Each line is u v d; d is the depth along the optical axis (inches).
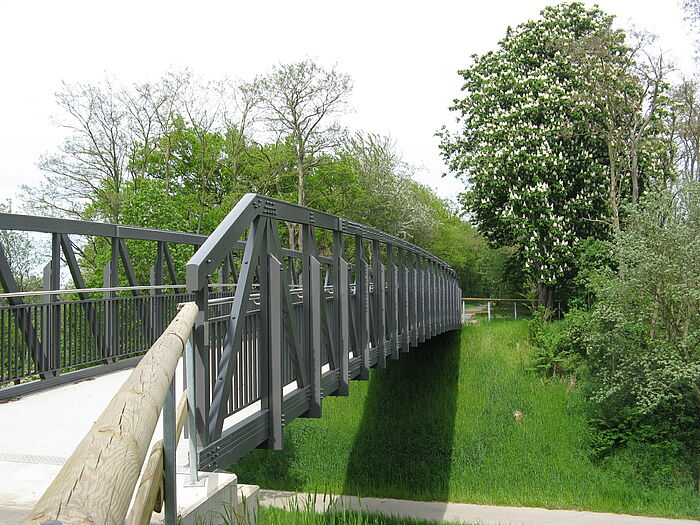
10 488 135.1
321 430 795.4
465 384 856.9
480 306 1385.3
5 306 257.4
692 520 619.8
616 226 965.8
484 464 734.5
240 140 1273.4
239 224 174.4
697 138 955.3
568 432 762.2
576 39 1104.8
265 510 171.3
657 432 714.8
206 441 155.0
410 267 519.5
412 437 780.0
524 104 1073.5
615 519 619.8
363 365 330.6
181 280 799.7
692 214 719.1
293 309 227.0
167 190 1235.2
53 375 290.4
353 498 684.1
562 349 872.9
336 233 286.5
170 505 94.9
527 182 1066.1
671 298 696.4
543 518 618.8
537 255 1043.9
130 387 56.9
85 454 41.1
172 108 1171.3
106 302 340.5
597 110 1003.9
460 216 1212.5
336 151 1245.1
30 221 279.4
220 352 173.2
